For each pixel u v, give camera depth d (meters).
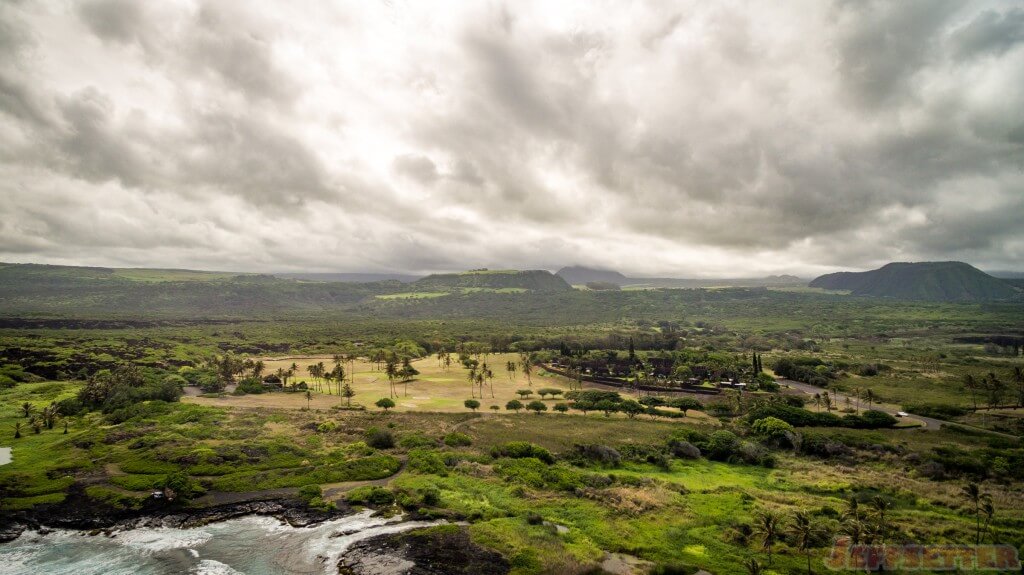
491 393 188.38
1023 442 117.00
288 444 110.69
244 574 65.44
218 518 80.31
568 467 105.62
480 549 71.38
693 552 70.69
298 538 74.75
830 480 98.38
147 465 96.75
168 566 67.00
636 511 83.44
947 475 99.31
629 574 65.56
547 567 66.56
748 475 104.62
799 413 140.38
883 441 118.50
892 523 75.50
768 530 68.62
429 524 79.31
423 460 104.50
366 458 105.25
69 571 65.38
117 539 73.56
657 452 114.19
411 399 174.12
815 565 66.88
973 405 154.38
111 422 126.62
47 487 87.62
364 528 77.88
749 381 193.25
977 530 73.75
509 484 95.12
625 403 157.50
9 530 74.94
